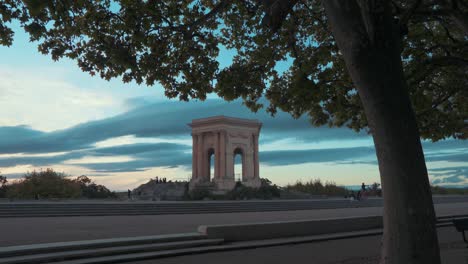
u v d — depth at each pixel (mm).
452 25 15188
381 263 6688
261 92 14953
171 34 13062
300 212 34188
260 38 14180
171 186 63438
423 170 6586
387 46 6781
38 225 21250
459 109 17719
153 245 13703
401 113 6664
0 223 22484
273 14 8359
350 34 6852
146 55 13086
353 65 6891
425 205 6445
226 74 14180
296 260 12477
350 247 15328
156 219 26031
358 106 15273
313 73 14414
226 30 15055
